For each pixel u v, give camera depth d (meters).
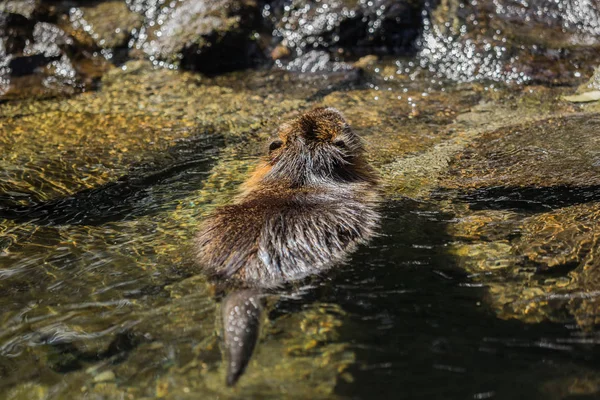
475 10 8.68
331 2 8.95
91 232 4.62
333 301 3.48
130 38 9.16
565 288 3.52
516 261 3.84
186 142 6.30
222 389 2.85
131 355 3.14
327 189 4.70
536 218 4.36
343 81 7.96
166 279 3.81
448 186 5.02
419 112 6.83
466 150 5.70
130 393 2.91
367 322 3.29
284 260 3.78
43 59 8.44
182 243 4.30
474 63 8.10
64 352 3.23
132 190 5.34
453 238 4.16
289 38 8.95
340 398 2.77
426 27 8.72
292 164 4.89
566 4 8.43
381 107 7.04
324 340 3.15
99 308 3.57
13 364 3.20
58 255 4.28
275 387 2.85
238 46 8.65
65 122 6.88
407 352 3.05
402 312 3.37
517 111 6.66
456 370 2.92
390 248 4.03
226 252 3.86
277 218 4.04
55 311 3.59
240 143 6.25
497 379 2.85
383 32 8.72
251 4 9.09
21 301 3.72
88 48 8.98
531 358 2.98
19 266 4.15
